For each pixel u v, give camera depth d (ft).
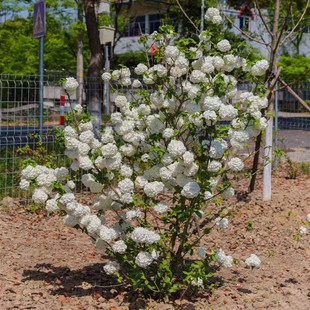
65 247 20.15
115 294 15.46
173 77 15.05
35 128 32.17
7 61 92.94
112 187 14.46
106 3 52.39
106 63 56.29
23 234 21.56
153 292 15.28
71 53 97.19
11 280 16.28
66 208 13.55
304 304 15.38
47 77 33.50
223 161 15.80
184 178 13.10
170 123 14.84
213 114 12.58
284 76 93.76
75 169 13.79
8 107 31.42
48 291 15.60
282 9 49.01
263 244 20.99
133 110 14.89
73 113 14.19
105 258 18.99
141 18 104.12
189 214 14.14
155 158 14.05
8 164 29.04
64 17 89.35
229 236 21.86
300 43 102.63
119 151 14.11
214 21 15.10
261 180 30.14
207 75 14.15
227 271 18.06
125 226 14.71
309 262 19.27
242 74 17.62
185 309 14.52
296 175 33.37
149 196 13.32
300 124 40.93
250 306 15.07
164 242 15.85
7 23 96.53
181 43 14.47
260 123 13.55
